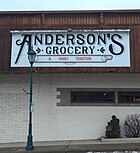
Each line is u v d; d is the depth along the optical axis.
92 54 16.64
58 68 16.62
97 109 17.86
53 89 18.00
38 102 17.88
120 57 16.56
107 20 16.98
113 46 16.67
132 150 13.96
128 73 17.36
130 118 17.41
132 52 16.61
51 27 16.97
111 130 16.83
